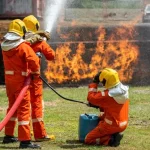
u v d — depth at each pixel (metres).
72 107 29.41
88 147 19.19
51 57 20.55
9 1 41.94
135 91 36.50
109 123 19.08
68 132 22.50
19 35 18.97
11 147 19.16
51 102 31.22
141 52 40.88
